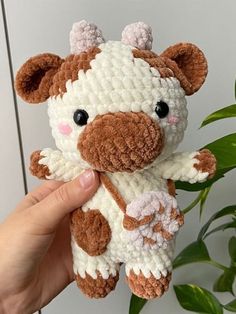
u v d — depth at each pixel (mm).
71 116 187
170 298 405
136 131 177
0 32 341
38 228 244
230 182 391
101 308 393
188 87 205
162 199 195
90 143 179
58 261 308
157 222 195
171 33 358
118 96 183
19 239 249
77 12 346
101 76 186
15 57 345
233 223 333
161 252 203
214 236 405
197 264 404
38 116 354
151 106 186
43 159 213
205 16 361
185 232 395
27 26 343
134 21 352
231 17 363
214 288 374
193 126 375
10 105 350
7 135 354
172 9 356
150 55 199
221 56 367
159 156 195
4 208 363
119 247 199
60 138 195
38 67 203
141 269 203
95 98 183
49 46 347
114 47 199
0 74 345
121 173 202
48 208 228
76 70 191
